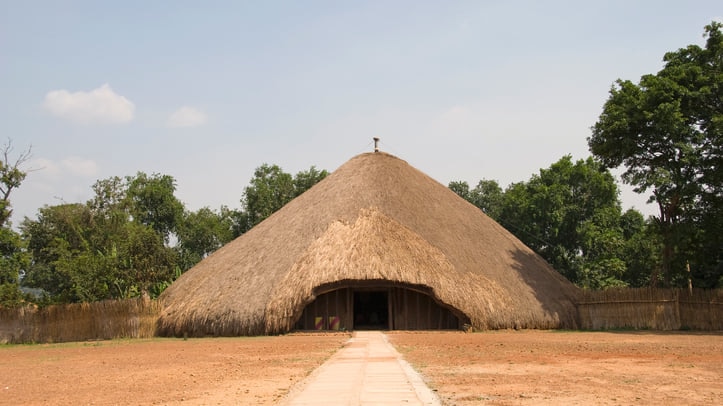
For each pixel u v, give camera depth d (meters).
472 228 36.25
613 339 24.73
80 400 11.86
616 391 11.78
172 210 73.25
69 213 64.81
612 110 33.91
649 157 34.25
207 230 74.06
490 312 29.86
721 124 29.92
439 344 22.41
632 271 53.81
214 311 29.72
